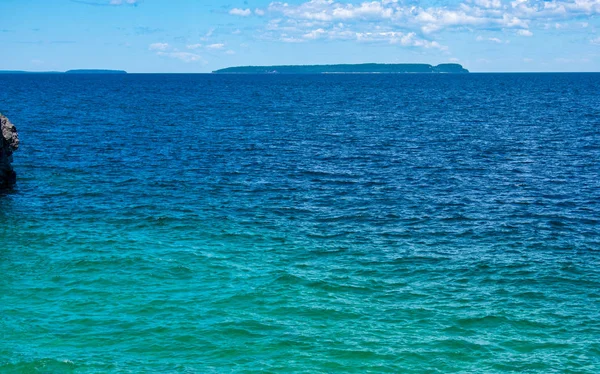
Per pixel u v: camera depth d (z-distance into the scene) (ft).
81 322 70.33
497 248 99.86
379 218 117.70
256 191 139.23
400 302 77.71
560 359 63.72
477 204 128.67
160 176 153.38
